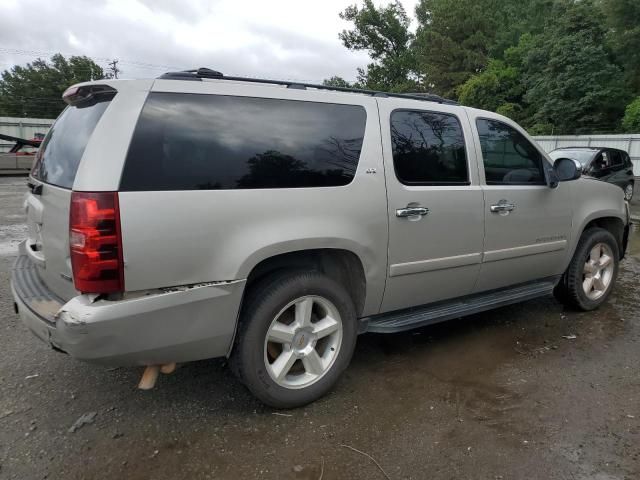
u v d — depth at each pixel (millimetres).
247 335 2818
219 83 2779
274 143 2865
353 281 3330
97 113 2596
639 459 2637
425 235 3482
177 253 2504
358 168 3148
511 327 4508
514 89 38031
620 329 4484
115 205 2348
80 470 2506
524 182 4195
